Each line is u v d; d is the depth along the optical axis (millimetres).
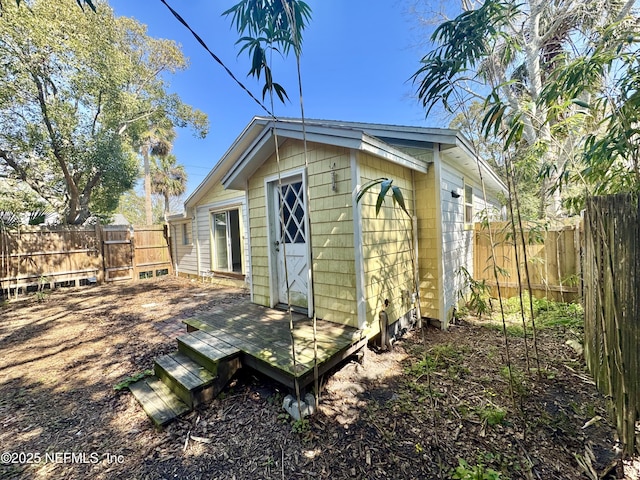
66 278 8047
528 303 4859
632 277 1655
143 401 2451
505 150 2090
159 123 13477
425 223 4125
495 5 2406
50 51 6930
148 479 1733
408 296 3896
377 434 1979
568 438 1848
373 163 3281
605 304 2029
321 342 2730
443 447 1826
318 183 3355
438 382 2600
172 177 21750
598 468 1621
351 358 2994
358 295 3027
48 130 7840
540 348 3205
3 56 6375
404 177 3939
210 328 3273
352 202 3018
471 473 1542
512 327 3949
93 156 8508
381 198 1518
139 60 11430
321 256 3387
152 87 12062
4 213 7980
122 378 2963
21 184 8922
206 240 8578
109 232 8969
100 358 3449
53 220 11211
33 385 2871
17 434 2180
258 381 2729
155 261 9961
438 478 1604
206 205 8453
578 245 4535
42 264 7617
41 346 3859
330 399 2406
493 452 1759
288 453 1872
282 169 3746
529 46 4754
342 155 3088
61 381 2936
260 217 4172
